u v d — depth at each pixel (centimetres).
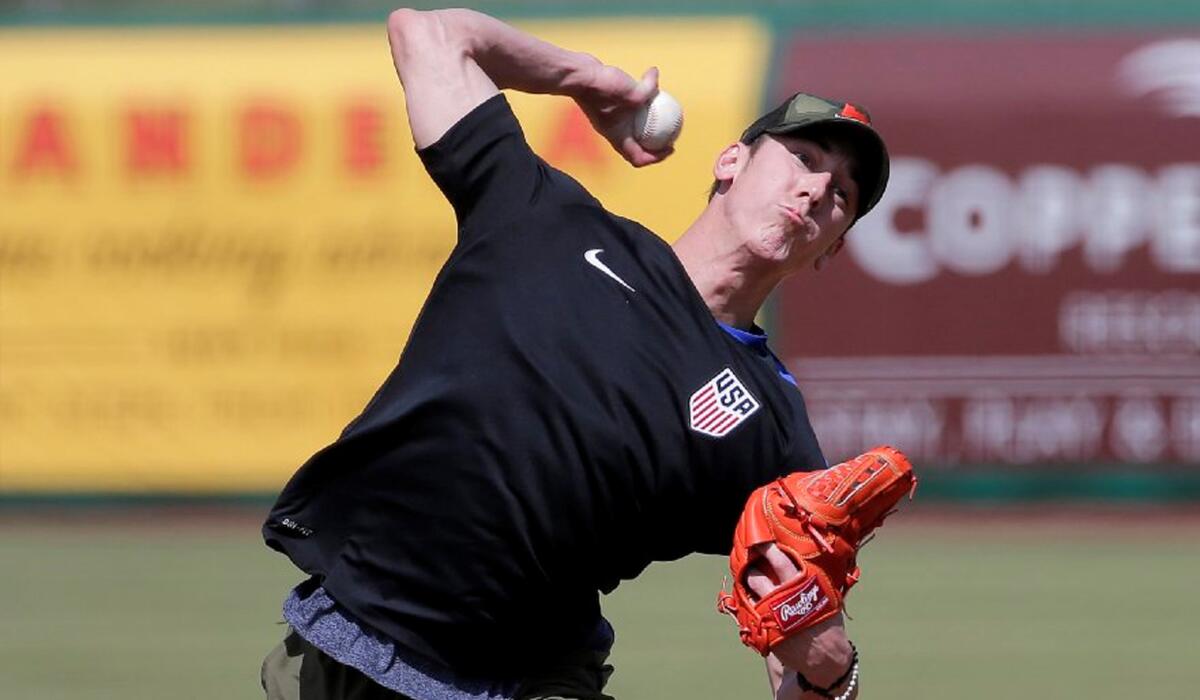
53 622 3547
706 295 1291
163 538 4878
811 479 1216
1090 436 5225
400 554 1271
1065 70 5288
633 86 1369
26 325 5412
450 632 1274
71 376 5406
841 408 5281
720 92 5250
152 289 5388
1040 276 5231
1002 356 5244
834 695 1240
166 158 5400
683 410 1242
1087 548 4575
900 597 3850
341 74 5394
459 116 1280
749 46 5350
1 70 5459
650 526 1270
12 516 5366
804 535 1205
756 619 1209
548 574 1266
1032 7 5416
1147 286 5212
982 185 5256
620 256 1262
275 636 3359
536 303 1248
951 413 5253
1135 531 4866
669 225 5184
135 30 5512
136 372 5391
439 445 1252
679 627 3456
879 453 1220
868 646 3266
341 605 1283
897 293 5272
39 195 5422
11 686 2877
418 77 1300
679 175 5200
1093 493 5228
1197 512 5172
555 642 1306
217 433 5381
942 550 4569
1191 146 5206
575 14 5472
